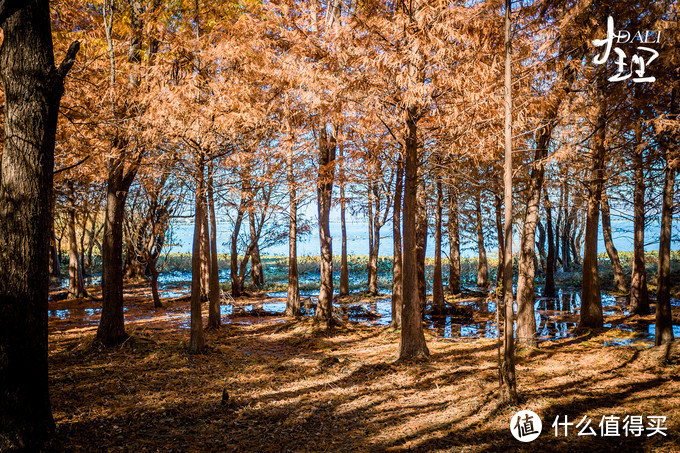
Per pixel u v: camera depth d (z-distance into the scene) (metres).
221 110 9.88
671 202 9.97
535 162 11.05
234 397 7.73
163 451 5.53
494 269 36.09
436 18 8.13
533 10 10.37
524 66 9.41
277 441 5.91
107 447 5.54
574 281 28.44
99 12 11.94
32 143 4.92
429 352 10.73
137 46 11.79
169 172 10.54
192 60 10.84
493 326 15.50
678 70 9.45
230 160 10.86
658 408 6.75
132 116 10.74
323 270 15.04
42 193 4.99
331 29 11.09
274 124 11.25
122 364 9.78
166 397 7.69
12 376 4.71
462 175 11.47
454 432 6.08
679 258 33.00
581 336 12.87
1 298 4.71
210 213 14.72
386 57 8.62
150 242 20.30
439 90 9.34
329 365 9.97
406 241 10.38
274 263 43.50
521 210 15.59
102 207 19.34
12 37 4.91
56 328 14.56
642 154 11.96
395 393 7.97
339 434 6.16
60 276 32.47
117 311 11.27
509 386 7.02
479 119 9.06
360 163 13.73
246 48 10.66
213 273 14.82
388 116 9.69
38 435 4.89
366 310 18.88
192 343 10.98
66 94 9.63
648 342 11.73
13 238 4.77
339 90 9.44
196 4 12.48
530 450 5.47
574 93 10.54
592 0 9.70
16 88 4.91
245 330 14.69
